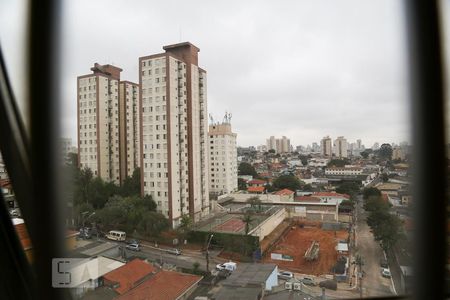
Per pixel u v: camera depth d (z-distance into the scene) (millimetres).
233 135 146750
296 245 78750
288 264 69625
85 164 119562
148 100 127688
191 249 88000
